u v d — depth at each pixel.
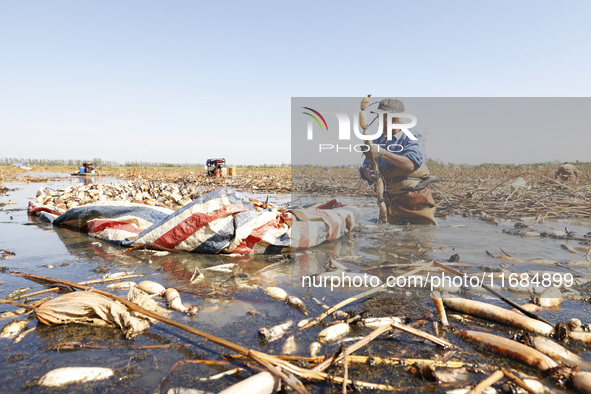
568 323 2.09
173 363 1.86
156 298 2.85
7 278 3.39
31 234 5.60
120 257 4.17
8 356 1.95
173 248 4.35
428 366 1.67
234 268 3.70
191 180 21.41
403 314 2.42
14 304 2.58
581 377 1.58
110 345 2.07
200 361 1.85
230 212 4.20
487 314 2.29
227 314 2.51
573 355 1.83
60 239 5.20
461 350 1.95
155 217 5.03
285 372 1.61
